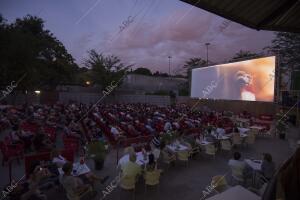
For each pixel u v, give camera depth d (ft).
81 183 18.74
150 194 21.58
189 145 31.19
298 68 87.97
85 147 32.45
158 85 158.10
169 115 64.18
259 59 66.33
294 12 9.28
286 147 39.32
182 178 25.44
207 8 8.57
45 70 93.15
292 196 4.24
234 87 75.25
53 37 106.52
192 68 97.45
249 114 70.33
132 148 28.32
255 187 20.29
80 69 131.13
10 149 27.25
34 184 17.69
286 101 66.95
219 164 30.17
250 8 8.89
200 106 93.40
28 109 65.05
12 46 58.39
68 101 111.55
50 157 23.56
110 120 58.08
